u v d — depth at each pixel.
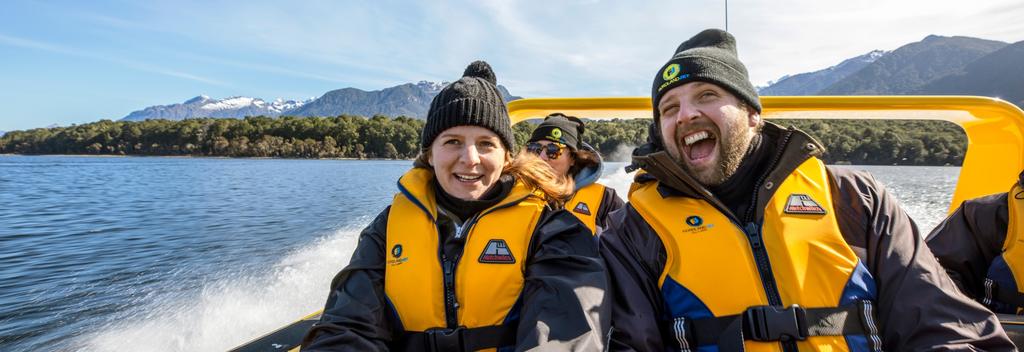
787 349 1.29
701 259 1.41
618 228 1.60
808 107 2.36
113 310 4.98
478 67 2.40
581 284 1.39
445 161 1.67
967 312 1.26
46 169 37.44
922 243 1.41
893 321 1.31
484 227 1.62
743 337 1.33
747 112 1.48
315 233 9.32
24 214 12.66
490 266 1.56
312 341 1.45
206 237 8.98
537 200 1.73
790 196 1.44
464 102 1.64
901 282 1.33
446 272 1.59
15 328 4.55
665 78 1.50
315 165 50.47
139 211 13.03
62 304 5.21
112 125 99.56
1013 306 1.93
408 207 1.73
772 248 1.39
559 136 3.07
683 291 1.41
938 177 16.70
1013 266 1.93
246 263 6.82
